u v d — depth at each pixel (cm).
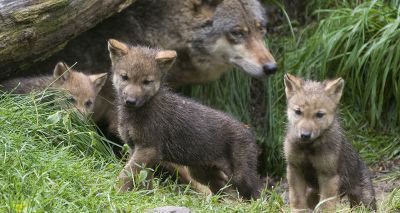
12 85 1238
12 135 999
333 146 972
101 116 1371
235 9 1392
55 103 1216
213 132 1134
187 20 1385
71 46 1373
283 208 1002
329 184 977
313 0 1672
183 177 1225
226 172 1153
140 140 1068
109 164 1058
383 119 1490
